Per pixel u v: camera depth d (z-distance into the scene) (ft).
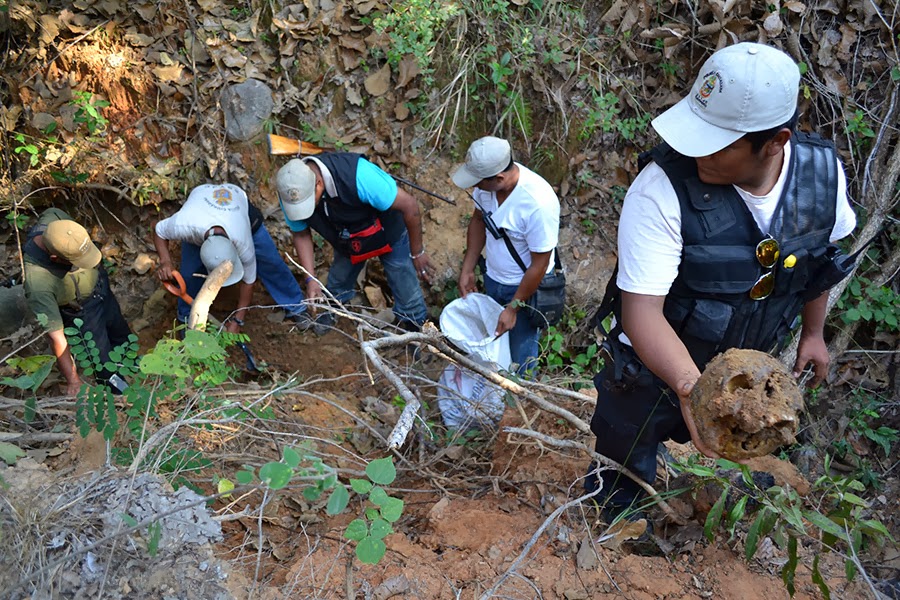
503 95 16.76
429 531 8.39
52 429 9.10
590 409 11.23
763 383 5.11
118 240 17.33
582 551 7.58
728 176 6.18
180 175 16.96
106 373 13.21
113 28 16.52
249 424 9.96
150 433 8.83
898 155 15.02
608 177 17.13
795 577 7.72
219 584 6.22
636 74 16.93
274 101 16.87
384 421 12.39
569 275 16.94
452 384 13.21
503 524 8.21
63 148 16.53
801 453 14.58
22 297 13.47
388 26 16.26
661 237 6.32
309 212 13.03
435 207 17.04
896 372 15.29
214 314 17.15
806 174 6.51
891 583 9.75
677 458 10.03
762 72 5.68
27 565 5.84
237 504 8.63
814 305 7.88
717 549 7.95
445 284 16.89
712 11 16.11
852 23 15.64
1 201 16.31
